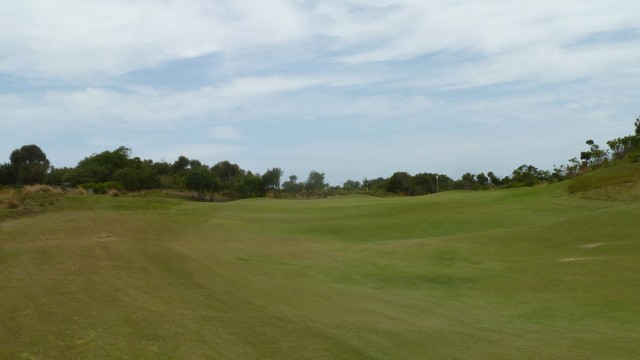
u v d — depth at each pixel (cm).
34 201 3075
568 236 2175
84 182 7025
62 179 7138
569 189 4225
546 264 1798
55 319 819
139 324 831
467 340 962
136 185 6894
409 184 8669
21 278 1051
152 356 707
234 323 894
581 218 2422
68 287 1007
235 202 4662
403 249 2153
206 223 3036
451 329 1048
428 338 948
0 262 1188
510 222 3192
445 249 2145
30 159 8531
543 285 1538
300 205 4366
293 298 1179
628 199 3772
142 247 1556
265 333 857
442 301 1398
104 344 732
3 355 661
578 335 1059
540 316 1234
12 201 2942
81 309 879
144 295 1010
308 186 8469
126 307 916
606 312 1254
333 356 780
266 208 4081
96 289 1014
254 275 1426
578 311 1269
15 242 1708
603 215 2400
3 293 938
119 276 1145
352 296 1335
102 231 2302
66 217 2630
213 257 1597
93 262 1255
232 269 1450
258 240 2334
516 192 4897
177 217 3175
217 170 9419
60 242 1634
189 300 1018
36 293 952
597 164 5291
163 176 8231
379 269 1812
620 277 1559
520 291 1491
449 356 849
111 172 7575
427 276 1742
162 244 1745
